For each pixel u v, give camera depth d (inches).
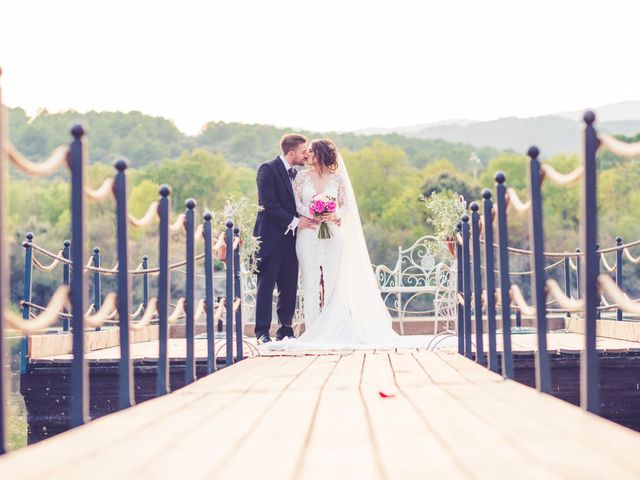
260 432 149.0
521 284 1788.9
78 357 167.5
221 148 3531.0
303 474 112.3
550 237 2144.4
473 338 414.6
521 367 328.5
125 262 194.4
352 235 406.6
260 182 399.9
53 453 129.5
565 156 2630.4
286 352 360.5
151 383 325.4
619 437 135.5
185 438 143.1
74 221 165.9
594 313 162.2
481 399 187.3
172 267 251.6
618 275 451.5
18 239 2036.2
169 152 3348.9
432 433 143.3
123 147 3265.3
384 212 2445.9
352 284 404.2
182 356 331.0
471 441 134.0
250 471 114.9
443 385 218.4
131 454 128.6
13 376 621.9
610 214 2135.8
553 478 104.8
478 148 3878.0
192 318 250.1
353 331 395.5
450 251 445.1
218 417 168.2
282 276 402.3
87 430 152.4
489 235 257.4
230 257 309.3
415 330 564.1
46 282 1829.5
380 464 117.9
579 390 327.6
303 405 185.6
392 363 291.9
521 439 134.6
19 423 412.2
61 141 2952.8
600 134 162.1
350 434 145.3
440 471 111.5
